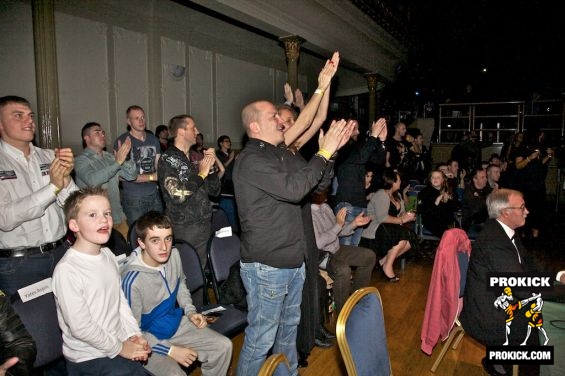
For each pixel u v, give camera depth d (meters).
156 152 4.07
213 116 7.15
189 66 6.54
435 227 4.99
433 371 2.67
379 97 12.03
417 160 7.58
